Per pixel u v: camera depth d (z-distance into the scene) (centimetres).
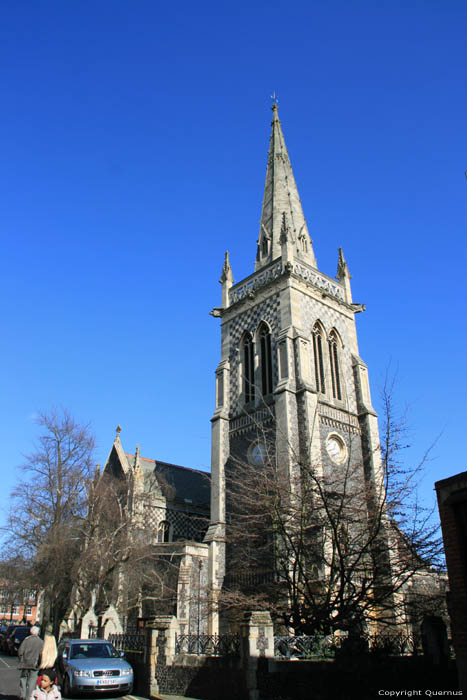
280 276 4812
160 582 4425
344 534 2500
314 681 2012
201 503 6112
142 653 2580
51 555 4478
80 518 4803
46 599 4888
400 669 2188
